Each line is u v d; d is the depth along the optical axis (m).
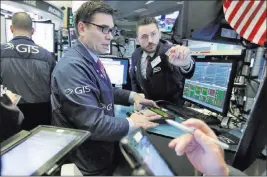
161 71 1.76
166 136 0.97
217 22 2.14
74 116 0.97
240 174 0.54
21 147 0.51
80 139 0.54
